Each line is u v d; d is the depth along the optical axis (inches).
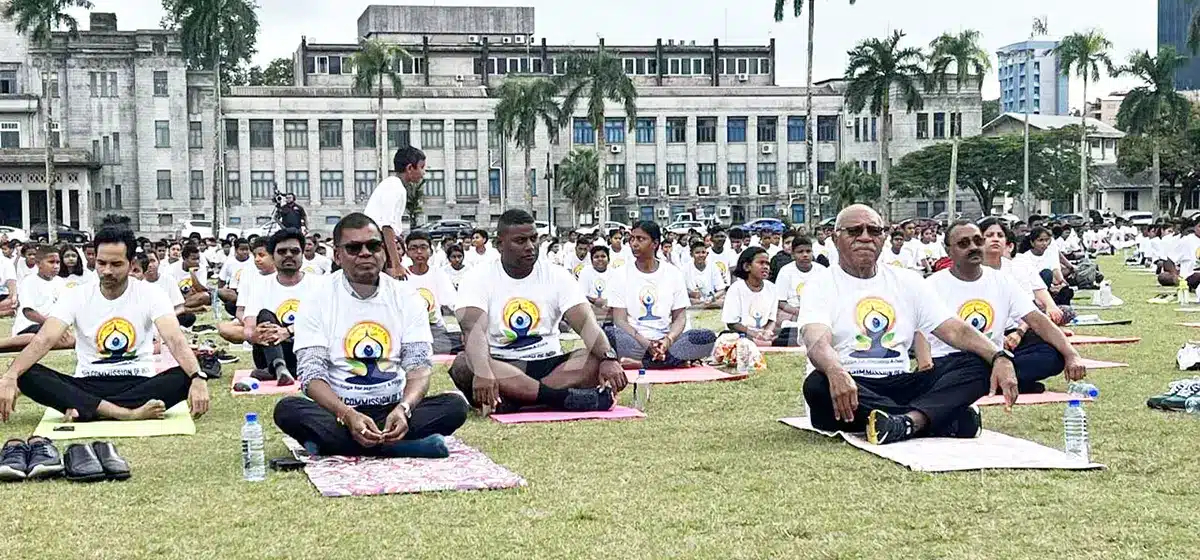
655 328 492.1
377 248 313.1
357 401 314.2
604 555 219.5
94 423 360.5
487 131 2834.6
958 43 2153.1
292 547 225.8
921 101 2198.6
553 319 386.0
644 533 233.6
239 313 521.7
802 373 479.5
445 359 544.4
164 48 2635.3
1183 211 3112.7
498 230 382.9
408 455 307.1
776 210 2957.7
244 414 383.9
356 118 2765.7
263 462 288.5
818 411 335.6
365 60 2396.7
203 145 2687.0
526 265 381.4
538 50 3122.5
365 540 229.9
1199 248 914.1
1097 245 1929.1
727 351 487.5
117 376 375.6
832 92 2955.2
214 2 2117.4
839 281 338.3
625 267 493.0
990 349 323.6
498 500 260.4
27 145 2615.7
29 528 239.0
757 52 3233.3
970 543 224.1
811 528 235.3
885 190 2215.8
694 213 2822.3
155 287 380.8
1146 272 1369.3
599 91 2241.6
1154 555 215.0
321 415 307.3
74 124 2620.6
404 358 315.9
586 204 2714.1
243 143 2723.9
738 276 582.2
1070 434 295.7
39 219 2591.0
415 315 318.7
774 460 300.8
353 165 2773.1
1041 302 515.5
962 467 284.5
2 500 261.6
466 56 3100.4
